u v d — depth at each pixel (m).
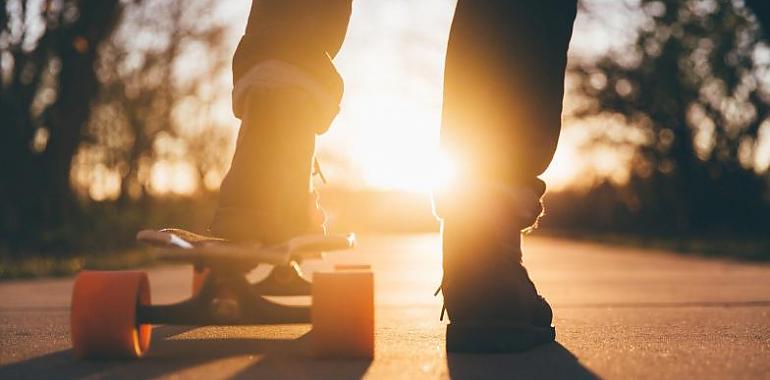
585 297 4.26
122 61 14.30
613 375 1.88
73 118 11.31
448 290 2.21
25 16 10.55
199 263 1.90
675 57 18.53
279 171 1.99
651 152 20.66
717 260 9.41
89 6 11.14
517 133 2.20
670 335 2.60
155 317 2.05
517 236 2.24
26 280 6.65
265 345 2.35
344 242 1.97
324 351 2.05
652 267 7.83
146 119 14.92
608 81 20.12
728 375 1.88
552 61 2.22
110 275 2.07
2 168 10.80
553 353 2.19
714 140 18.97
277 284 2.46
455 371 1.93
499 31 2.19
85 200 12.60
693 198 20.11
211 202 14.48
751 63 17.12
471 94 2.20
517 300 2.19
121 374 1.90
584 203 25.78
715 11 16.84
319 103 2.08
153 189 15.65
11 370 1.96
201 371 1.94
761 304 3.83
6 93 10.66
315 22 2.08
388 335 2.62
